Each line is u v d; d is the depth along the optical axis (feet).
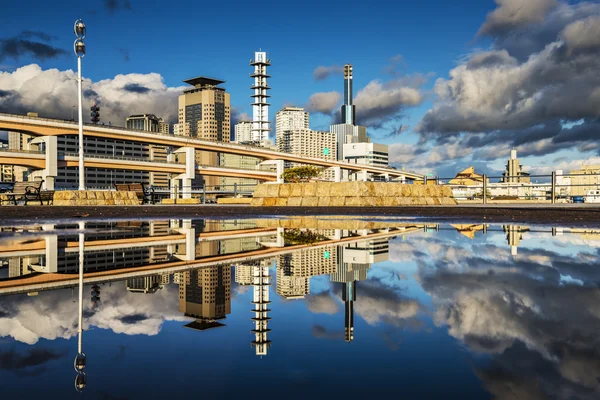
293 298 9.27
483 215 42.39
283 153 445.78
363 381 5.02
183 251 17.83
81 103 113.70
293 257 15.67
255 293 9.91
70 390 4.74
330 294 9.67
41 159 270.87
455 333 6.70
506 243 19.36
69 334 6.89
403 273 12.12
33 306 8.64
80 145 112.57
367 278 11.48
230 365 5.61
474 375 5.11
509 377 4.97
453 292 9.61
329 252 16.90
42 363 5.59
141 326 7.34
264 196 73.61
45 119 269.03
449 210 51.21
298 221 36.47
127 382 4.98
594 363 5.34
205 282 11.27
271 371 5.38
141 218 43.83
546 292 9.50
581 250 16.80
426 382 4.93
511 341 6.28
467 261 14.26
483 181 71.51
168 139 341.21
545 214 42.88
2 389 4.74
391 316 7.79
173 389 4.80
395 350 6.08
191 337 6.78
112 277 12.05
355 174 577.02
